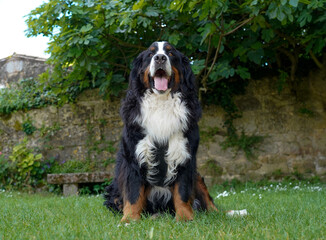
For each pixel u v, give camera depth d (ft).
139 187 11.25
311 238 7.86
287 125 25.62
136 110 11.48
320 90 25.35
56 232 8.56
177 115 11.35
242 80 25.94
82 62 20.35
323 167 25.16
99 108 26.37
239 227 9.23
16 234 8.59
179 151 11.25
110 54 22.98
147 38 21.90
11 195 22.30
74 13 18.97
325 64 24.61
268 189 22.02
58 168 26.14
